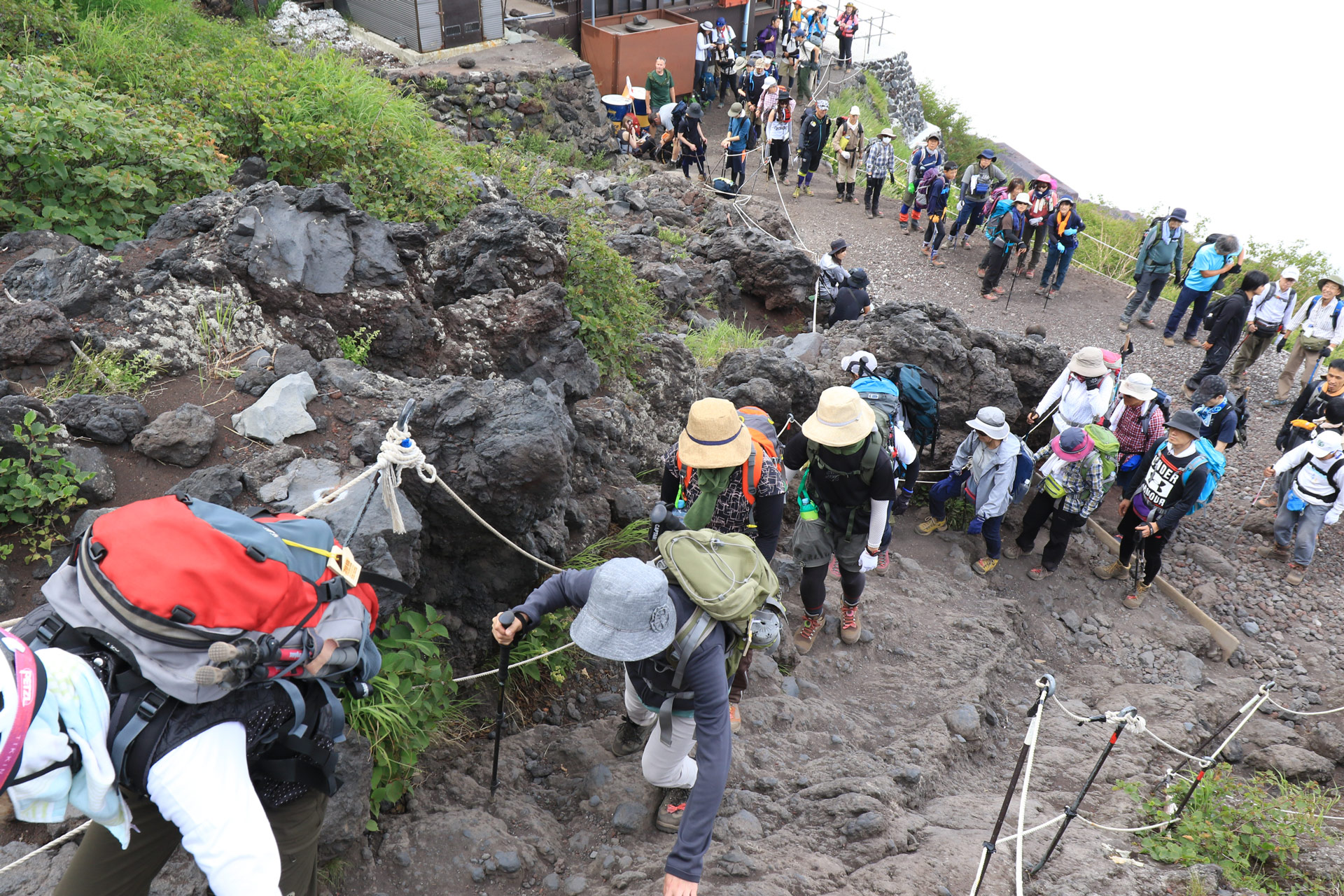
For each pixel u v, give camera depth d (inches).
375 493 136.2
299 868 86.4
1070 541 301.1
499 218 239.5
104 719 65.8
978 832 149.5
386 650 140.5
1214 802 180.4
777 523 153.2
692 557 109.1
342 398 161.5
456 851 130.6
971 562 288.2
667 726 114.1
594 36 789.2
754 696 190.7
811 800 152.5
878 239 614.2
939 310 325.7
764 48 941.2
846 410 181.2
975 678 219.0
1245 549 336.8
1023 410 328.8
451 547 162.1
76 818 105.8
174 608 66.7
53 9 324.8
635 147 701.9
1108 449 260.5
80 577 68.7
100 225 207.3
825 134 660.7
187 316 171.6
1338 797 211.5
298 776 81.1
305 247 191.6
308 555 80.9
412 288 211.9
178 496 77.2
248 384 160.2
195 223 190.4
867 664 221.0
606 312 269.3
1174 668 265.0
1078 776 190.4
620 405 239.8
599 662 187.5
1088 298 555.8
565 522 196.7
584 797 147.9
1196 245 771.4
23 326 150.9
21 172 204.1
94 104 224.1
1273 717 253.8
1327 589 318.3
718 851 136.9
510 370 222.2
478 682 169.9
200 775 67.3
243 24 545.3
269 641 71.1
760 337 418.6
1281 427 410.6
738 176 628.7
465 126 581.3
